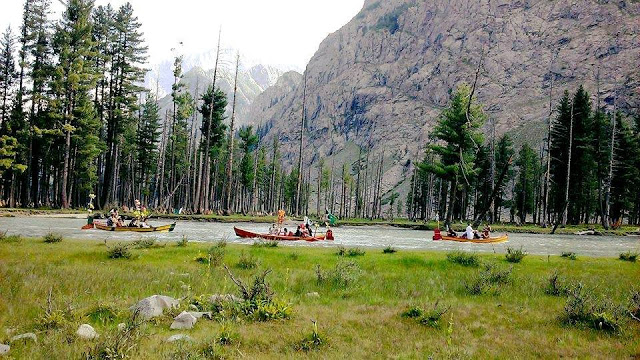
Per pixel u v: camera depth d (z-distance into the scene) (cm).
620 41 16425
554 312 1330
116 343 850
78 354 845
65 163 5422
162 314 1154
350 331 1092
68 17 5444
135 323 998
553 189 7162
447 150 6309
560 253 3044
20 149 5800
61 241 2505
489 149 7925
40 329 996
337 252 2412
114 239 2844
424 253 2462
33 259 1855
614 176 6969
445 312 1249
